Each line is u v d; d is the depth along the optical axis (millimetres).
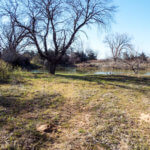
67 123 3510
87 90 6570
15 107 4117
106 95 5934
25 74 10508
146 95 6309
